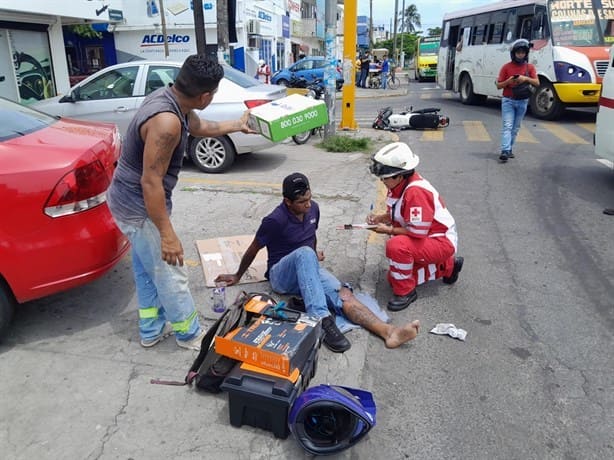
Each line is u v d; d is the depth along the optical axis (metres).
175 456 2.38
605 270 4.36
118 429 2.54
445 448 2.47
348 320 3.48
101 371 2.96
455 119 13.59
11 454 2.38
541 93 12.85
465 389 2.88
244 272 3.88
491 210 5.93
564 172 7.61
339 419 2.39
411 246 3.56
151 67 7.39
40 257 2.95
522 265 4.45
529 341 3.33
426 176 7.48
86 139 3.36
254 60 23.59
